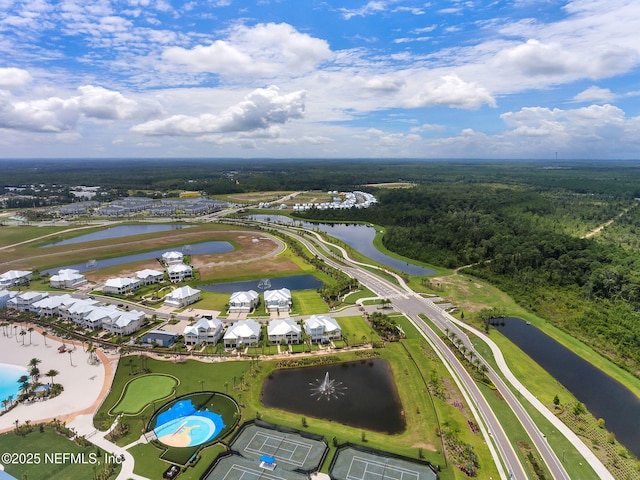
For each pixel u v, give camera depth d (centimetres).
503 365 13762
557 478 9012
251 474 8925
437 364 13638
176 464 9119
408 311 18162
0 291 18900
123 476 8756
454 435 10131
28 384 11912
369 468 9162
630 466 9444
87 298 19150
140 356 13850
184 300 18388
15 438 9894
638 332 15488
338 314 17638
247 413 10994
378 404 11550
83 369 13050
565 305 18688
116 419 10625
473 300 19788
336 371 13262
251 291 18812
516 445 9981
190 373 12875
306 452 9619
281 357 13962
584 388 12700
